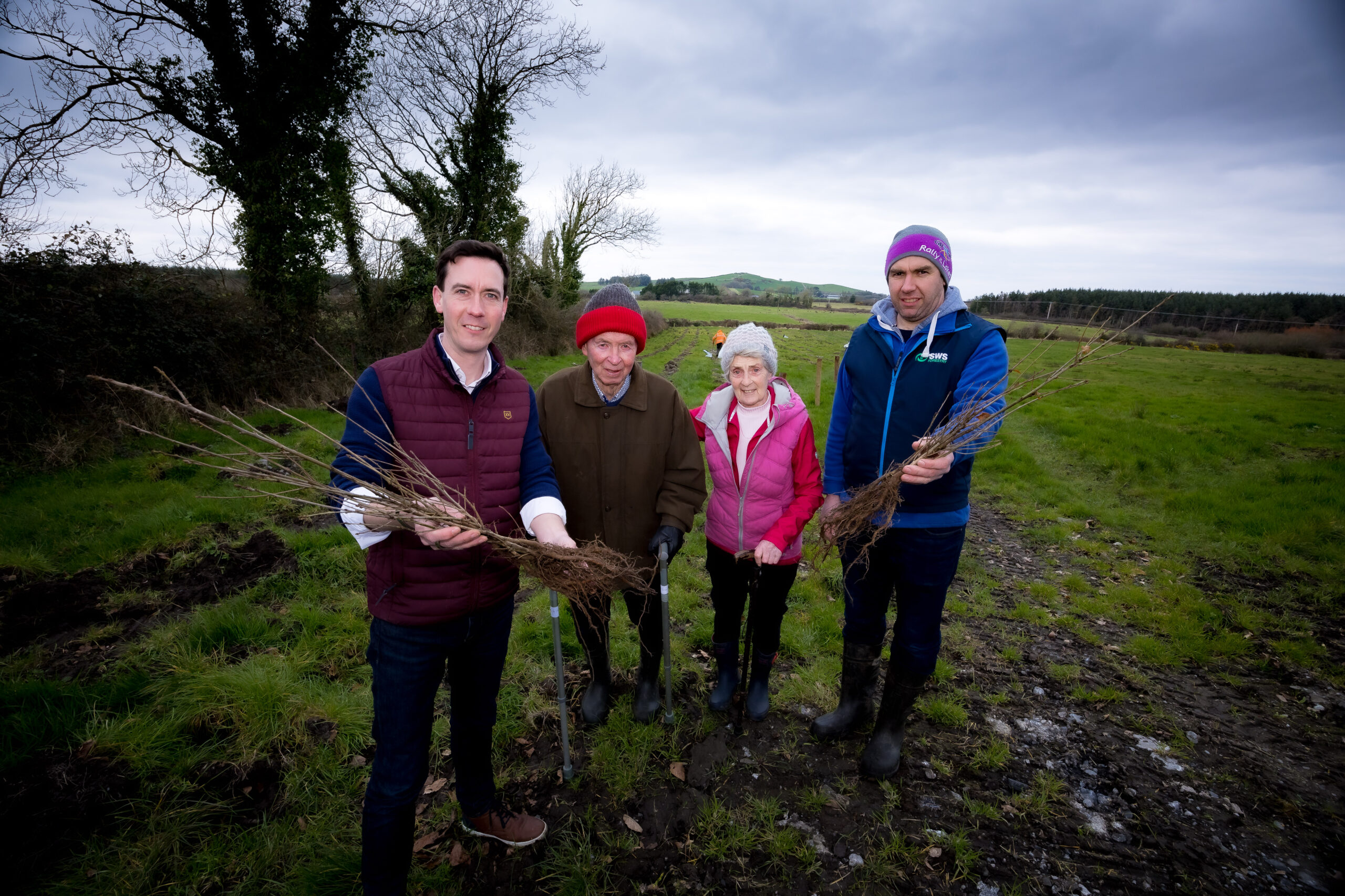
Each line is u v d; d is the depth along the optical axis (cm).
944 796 238
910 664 225
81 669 296
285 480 147
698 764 249
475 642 172
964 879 203
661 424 230
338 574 404
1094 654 362
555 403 227
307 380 1135
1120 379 2009
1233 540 564
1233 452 895
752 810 228
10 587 377
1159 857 214
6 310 691
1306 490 680
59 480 602
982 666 341
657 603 249
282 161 1098
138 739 233
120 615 352
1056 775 254
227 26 1040
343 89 1191
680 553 478
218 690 258
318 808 221
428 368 158
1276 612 423
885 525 205
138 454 705
